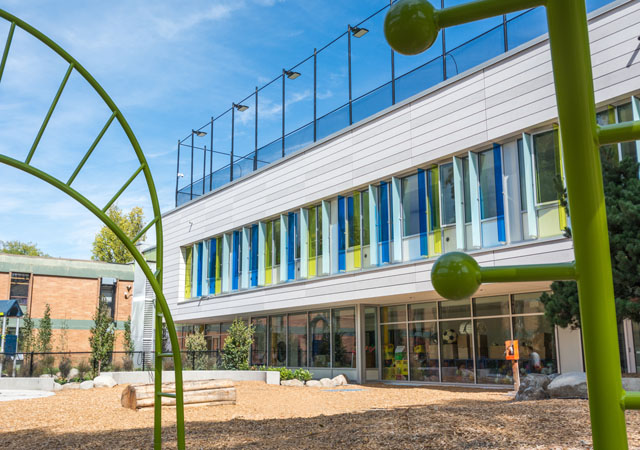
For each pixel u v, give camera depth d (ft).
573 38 3.07
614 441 2.92
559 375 39.27
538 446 19.54
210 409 40.42
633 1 42.91
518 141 51.55
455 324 62.23
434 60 62.23
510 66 51.72
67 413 39.29
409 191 62.18
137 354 87.81
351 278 65.87
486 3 3.32
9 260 115.14
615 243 32.78
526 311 55.47
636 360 44.55
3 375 71.56
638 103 42.88
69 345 119.34
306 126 78.95
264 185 83.56
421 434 23.22
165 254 108.27
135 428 32.04
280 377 68.18
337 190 70.23
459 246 54.44
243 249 87.35
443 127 57.41
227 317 93.15
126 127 14.30
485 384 57.88
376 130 65.57
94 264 125.70
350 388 60.18
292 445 23.43
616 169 35.01
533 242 47.19
